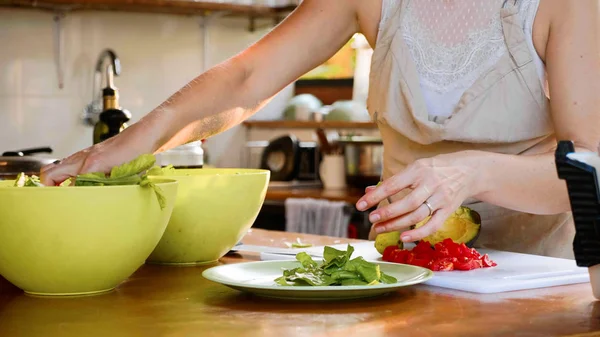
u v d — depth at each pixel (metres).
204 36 4.61
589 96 1.44
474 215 1.49
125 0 4.00
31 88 4.09
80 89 4.23
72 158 1.37
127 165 1.18
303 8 1.76
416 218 1.26
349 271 1.11
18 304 1.11
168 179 1.27
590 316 1.00
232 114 1.60
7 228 1.11
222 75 1.59
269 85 1.66
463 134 1.60
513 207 1.36
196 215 1.40
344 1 1.74
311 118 4.67
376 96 1.74
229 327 0.95
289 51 1.69
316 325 0.96
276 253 1.55
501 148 1.63
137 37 4.39
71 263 1.12
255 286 1.06
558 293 1.15
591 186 0.98
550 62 1.51
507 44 1.60
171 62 4.51
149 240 1.18
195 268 1.42
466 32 1.64
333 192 3.81
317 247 1.60
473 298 1.12
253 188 1.45
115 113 2.20
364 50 4.62
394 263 1.24
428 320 0.98
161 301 1.11
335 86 4.89
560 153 0.98
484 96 1.60
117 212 1.12
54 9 4.12
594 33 1.47
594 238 1.03
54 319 1.00
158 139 1.45
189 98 1.53
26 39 4.07
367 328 0.94
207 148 4.67
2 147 4.03
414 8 1.70
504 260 1.39
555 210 1.37
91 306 1.08
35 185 1.23
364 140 3.99
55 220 1.10
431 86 1.67
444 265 1.28
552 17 1.53
